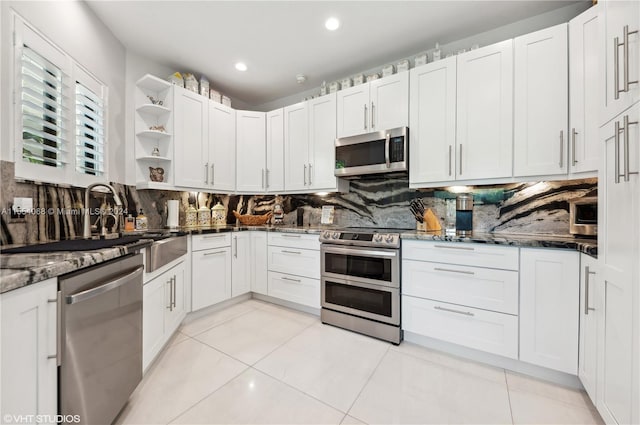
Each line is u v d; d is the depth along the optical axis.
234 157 3.16
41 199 1.55
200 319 2.51
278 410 1.36
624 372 0.99
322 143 2.84
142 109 2.51
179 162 2.62
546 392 1.50
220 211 3.38
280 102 3.62
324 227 2.95
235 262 2.85
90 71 1.96
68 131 1.74
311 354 1.90
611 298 1.09
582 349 1.42
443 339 1.91
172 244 1.95
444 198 2.48
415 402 1.42
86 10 1.92
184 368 1.71
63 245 1.34
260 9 2.00
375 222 2.86
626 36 0.96
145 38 2.32
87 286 1.04
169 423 1.26
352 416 1.32
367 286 2.21
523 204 2.13
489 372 1.69
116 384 1.21
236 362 1.79
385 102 2.44
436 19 2.11
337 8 1.99
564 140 1.73
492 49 1.97
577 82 1.67
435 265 1.94
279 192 3.17
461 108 2.08
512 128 1.90
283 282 2.78
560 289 1.52
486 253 1.75
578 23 1.67
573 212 1.85
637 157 0.91
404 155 2.27
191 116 2.72
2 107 1.29
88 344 1.03
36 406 0.82
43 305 0.85
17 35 1.37
